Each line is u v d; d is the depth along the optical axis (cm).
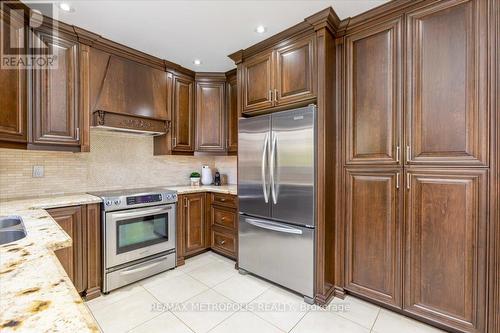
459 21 161
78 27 216
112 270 224
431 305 174
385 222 192
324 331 173
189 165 365
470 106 158
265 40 238
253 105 254
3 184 216
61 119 214
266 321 184
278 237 229
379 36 194
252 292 225
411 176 180
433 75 171
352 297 216
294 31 216
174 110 303
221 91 331
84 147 227
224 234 297
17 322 50
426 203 175
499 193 150
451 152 165
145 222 251
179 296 218
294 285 218
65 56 216
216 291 227
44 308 55
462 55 160
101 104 236
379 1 182
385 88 191
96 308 199
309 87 210
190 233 294
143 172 315
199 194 305
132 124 260
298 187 213
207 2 182
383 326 178
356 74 206
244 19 204
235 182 366
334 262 218
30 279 69
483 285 155
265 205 239
